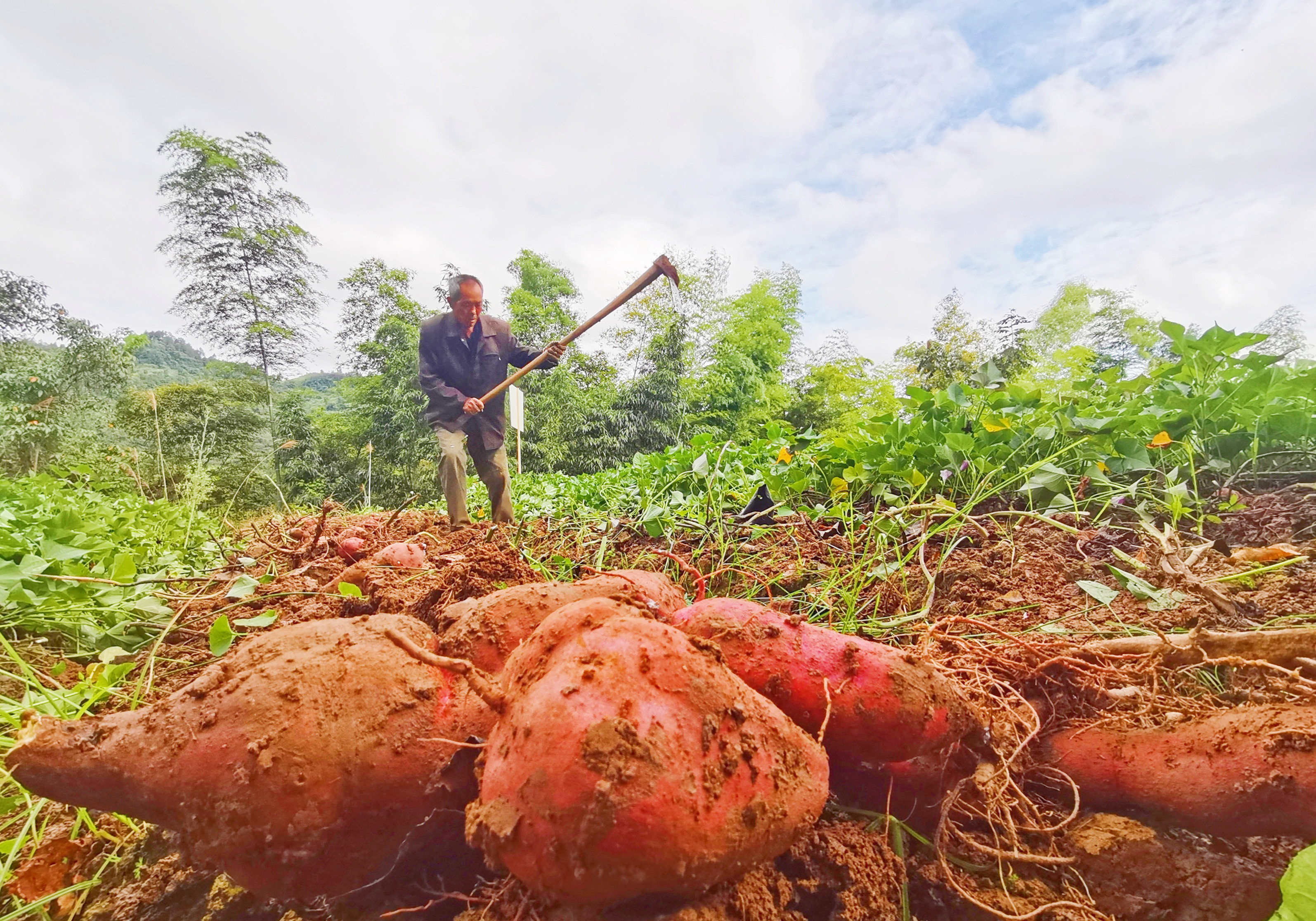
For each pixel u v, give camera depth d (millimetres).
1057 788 1416
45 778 1063
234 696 1077
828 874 1215
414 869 1290
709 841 888
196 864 1106
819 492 4223
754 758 960
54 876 1435
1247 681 1522
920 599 2797
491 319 5730
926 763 1347
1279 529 2764
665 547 3654
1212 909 1161
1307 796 1094
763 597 2994
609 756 856
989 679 1553
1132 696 1495
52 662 2400
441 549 4090
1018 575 2789
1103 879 1240
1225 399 3400
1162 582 2213
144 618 2723
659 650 973
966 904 1224
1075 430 3746
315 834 1044
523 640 1265
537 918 944
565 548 3832
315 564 3230
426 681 1154
